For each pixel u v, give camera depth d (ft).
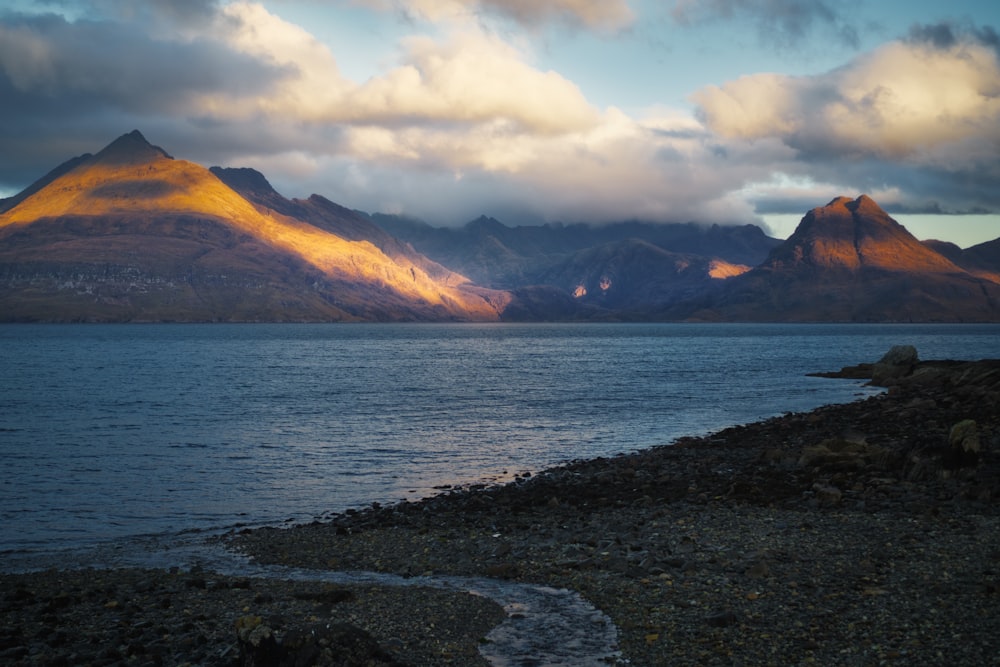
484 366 481.46
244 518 108.37
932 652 47.34
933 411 180.34
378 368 462.60
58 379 363.35
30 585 73.00
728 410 244.22
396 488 129.29
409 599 65.72
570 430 200.23
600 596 64.54
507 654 52.65
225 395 292.81
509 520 98.58
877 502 94.22
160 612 62.23
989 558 67.51
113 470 144.66
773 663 48.03
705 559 72.95
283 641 48.29
